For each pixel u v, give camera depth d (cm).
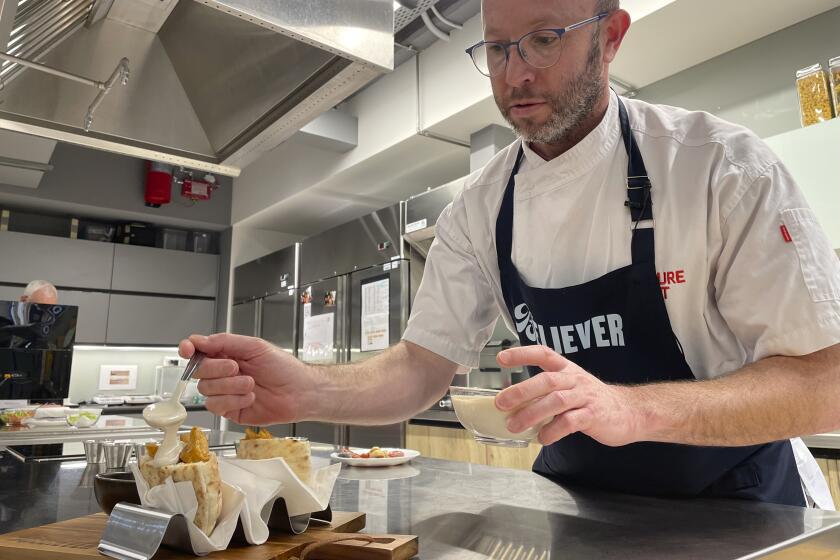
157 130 215
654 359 93
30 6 161
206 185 497
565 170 100
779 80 225
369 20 155
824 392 70
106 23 197
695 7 212
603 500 83
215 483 56
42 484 102
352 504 82
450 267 118
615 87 269
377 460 120
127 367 490
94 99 202
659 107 103
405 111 340
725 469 86
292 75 176
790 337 74
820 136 184
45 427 214
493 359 278
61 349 314
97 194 465
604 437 62
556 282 102
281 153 461
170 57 213
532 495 87
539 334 104
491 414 71
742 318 81
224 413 85
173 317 498
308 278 403
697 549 57
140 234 496
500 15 91
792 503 89
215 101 210
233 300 505
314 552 57
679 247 89
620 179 96
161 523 53
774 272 77
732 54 240
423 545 61
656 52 241
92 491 95
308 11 141
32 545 59
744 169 84
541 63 89
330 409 93
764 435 68
